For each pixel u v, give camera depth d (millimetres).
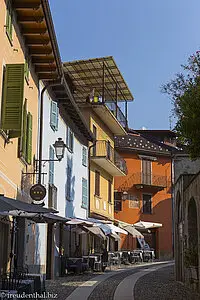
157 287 16922
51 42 15766
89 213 28922
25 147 15648
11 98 12984
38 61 17078
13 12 14164
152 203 40125
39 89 18219
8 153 13828
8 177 13898
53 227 20516
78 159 26516
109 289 16109
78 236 26281
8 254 14172
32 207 10383
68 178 23969
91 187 29812
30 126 16375
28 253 16625
